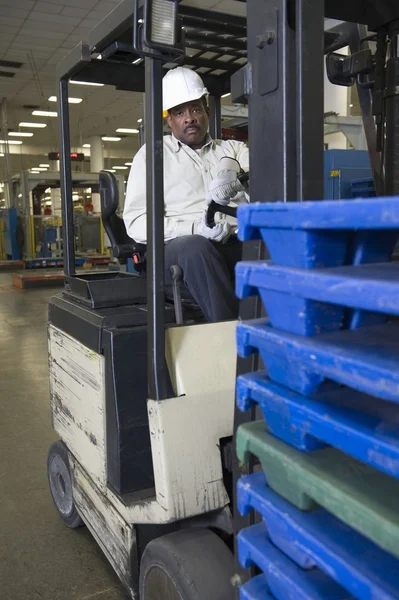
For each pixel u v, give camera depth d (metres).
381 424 0.78
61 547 2.49
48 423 4.06
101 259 15.70
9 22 11.71
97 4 10.84
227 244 2.15
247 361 1.25
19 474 3.24
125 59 1.97
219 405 1.60
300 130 1.10
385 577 0.76
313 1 1.06
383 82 1.76
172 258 1.91
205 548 1.49
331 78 1.91
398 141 1.76
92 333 1.82
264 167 1.18
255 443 1.02
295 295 0.84
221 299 1.87
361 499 0.79
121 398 1.71
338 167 3.80
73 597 2.14
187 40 2.04
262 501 1.00
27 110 19.70
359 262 0.88
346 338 0.85
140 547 1.77
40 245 16.50
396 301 0.67
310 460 0.91
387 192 1.80
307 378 0.86
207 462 1.58
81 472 2.23
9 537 2.58
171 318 1.90
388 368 0.70
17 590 2.19
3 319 8.44
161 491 1.55
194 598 1.38
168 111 2.27
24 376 5.32
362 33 1.84
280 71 1.10
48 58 14.09
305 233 0.83
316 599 0.87
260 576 1.09
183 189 2.19
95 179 16.34
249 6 1.17
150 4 1.33
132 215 2.07
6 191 19.38
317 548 0.85
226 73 2.50
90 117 20.39
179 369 1.58
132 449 1.74
